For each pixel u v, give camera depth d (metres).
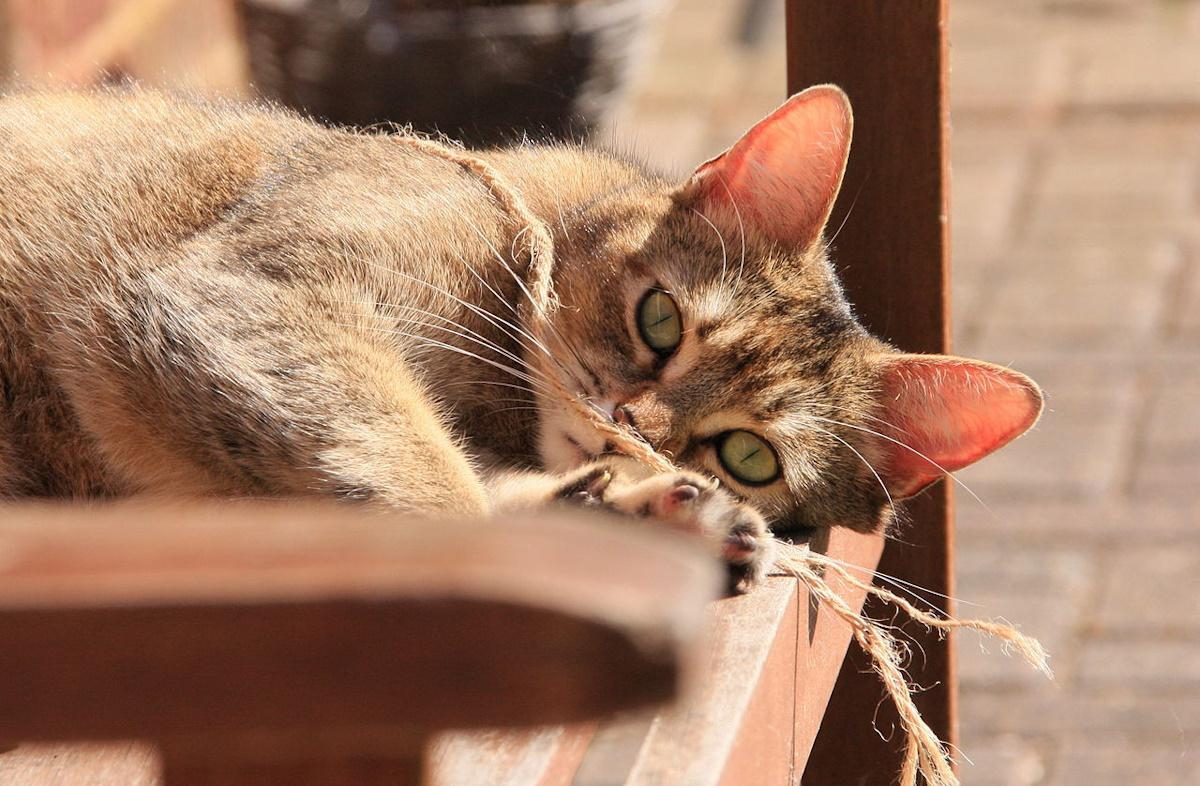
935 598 1.17
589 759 1.35
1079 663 1.52
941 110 1.14
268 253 1.11
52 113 1.16
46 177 1.14
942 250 1.15
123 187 1.14
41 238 1.13
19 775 0.98
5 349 1.12
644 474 1.11
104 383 1.10
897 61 1.14
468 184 1.15
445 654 0.65
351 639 0.66
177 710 0.68
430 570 0.66
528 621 0.64
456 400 1.14
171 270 1.11
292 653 0.67
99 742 0.69
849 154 1.15
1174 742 1.46
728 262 1.16
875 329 1.16
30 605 0.67
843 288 1.16
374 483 1.07
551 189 1.19
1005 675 1.51
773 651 1.01
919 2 1.13
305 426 1.08
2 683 0.68
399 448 1.08
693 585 0.65
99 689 0.68
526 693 0.65
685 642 0.63
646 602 0.63
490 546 0.68
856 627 1.06
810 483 1.14
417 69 1.52
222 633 0.67
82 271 1.13
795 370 1.15
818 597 1.06
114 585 0.67
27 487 1.12
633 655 0.63
